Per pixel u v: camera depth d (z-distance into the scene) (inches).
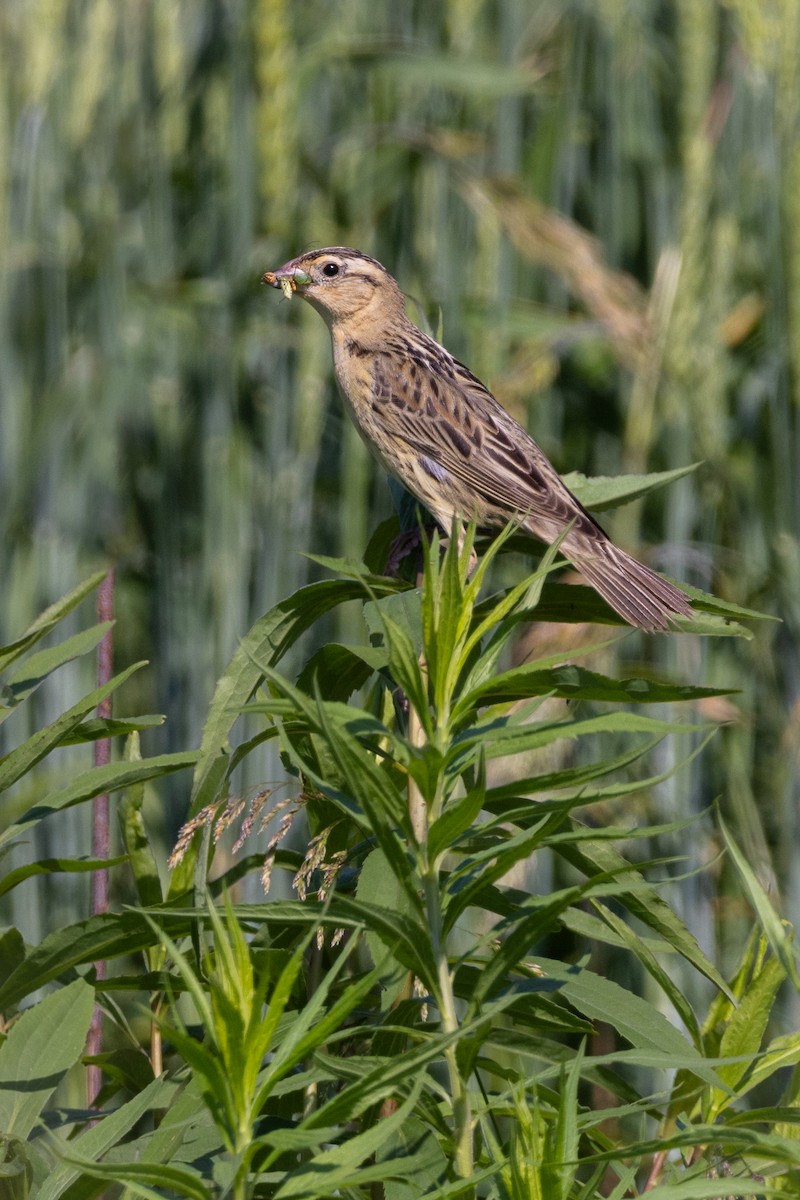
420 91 516.1
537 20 541.3
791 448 442.3
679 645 453.7
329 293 372.8
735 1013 163.6
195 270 505.0
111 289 466.3
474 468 347.6
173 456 451.2
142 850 196.5
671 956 423.5
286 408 436.1
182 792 425.7
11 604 443.5
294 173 458.0
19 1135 156.9
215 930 127.8
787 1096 162.7
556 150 508.4
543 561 152.8
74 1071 298.8
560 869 441.1
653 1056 145.6
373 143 474.3
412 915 152.9
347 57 472.7
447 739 147.2
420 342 377.4
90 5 483.8
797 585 438.0
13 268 455.8
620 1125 381.4
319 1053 145.8
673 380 451.2
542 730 144.6
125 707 458.0
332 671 190.4
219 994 125.0
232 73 456.1
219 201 497.4
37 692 434.6
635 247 521.0
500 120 498.0
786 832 430.6
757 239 499.5
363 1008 188.2
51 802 171.0
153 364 465.1
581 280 451.2
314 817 185.2
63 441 456.1
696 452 459.2
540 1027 169.2
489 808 170.7
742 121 466.0
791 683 438.9
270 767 386.0
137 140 486.6
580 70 507.8
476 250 470.9
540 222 451.2
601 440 498.6
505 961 144.3
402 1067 129.0
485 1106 151.8
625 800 428.8
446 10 506.9
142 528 480.7
